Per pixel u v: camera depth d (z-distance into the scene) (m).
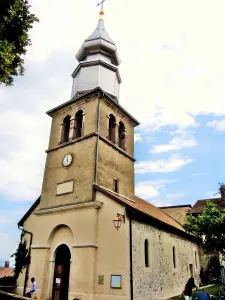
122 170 18.44
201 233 19.84
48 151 19.23
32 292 14.22
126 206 13.88
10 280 17.02
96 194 15.30
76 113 19.00
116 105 19.31
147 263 14.72
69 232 15.55
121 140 20.02
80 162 16.75
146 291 13.64
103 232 14.20
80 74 20.83
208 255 23.83
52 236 16.20
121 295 12.46
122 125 20.42
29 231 18.00
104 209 14.65
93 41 21.80
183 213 29.12
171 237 18.86
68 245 15.19
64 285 14.85
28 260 16.61
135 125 21.80
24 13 8.67
